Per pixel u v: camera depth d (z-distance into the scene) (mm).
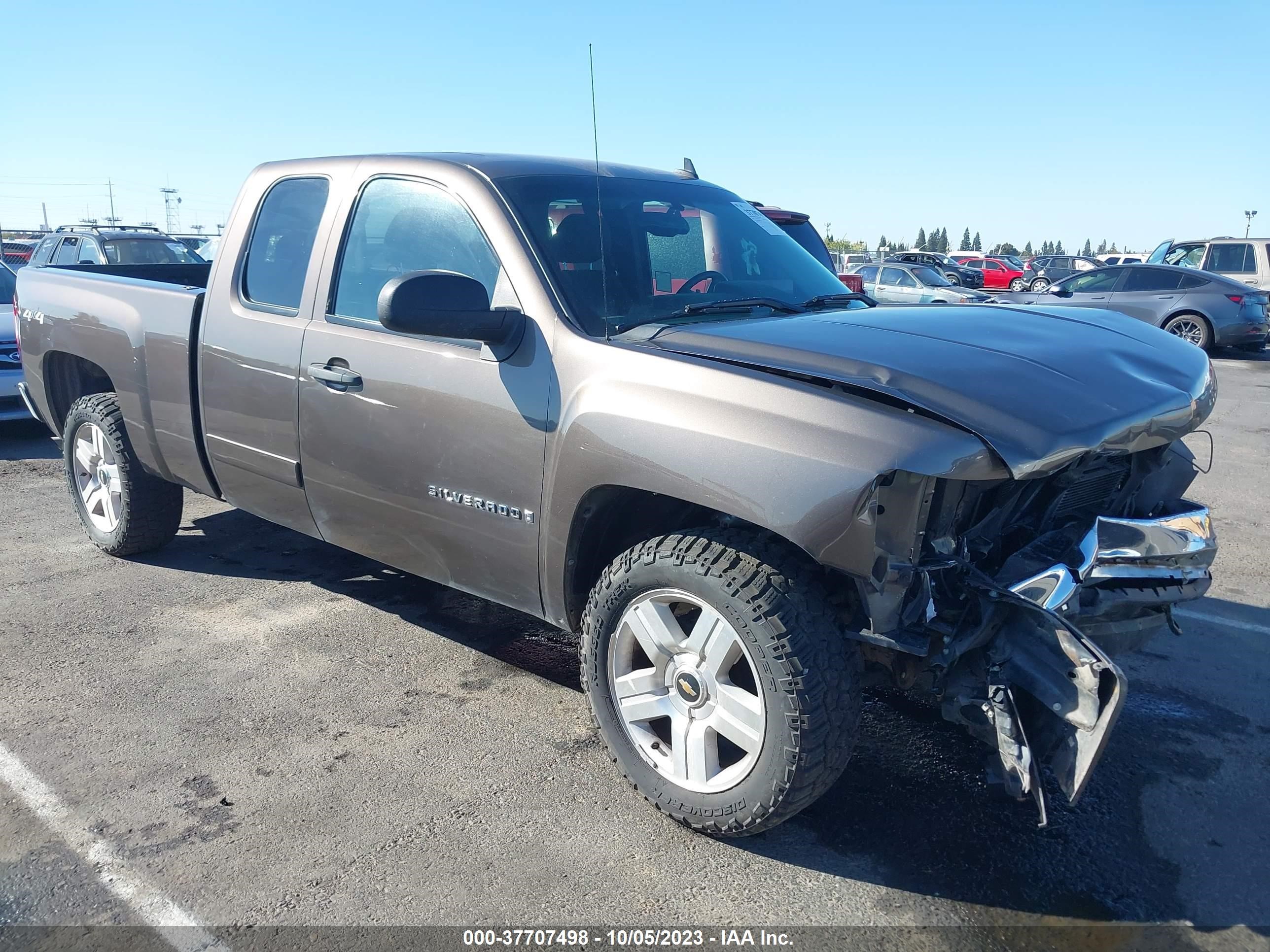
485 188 3256
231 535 5562
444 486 3238
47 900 2535
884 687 3775
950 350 2750
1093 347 3037
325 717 3502
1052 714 2396
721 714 2691
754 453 2459
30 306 5199
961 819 2943
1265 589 4941
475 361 3098
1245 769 3252
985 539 2678
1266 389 12266
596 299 3080
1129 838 2861
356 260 3574
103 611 4445
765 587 2535
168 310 4246
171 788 3043
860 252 30141
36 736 3344
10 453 7910
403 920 2467
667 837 2826
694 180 4156
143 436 4520
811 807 3002
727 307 3240
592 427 2775
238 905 2521
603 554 3100
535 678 3836
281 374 3709
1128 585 2758
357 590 4738
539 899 2551
